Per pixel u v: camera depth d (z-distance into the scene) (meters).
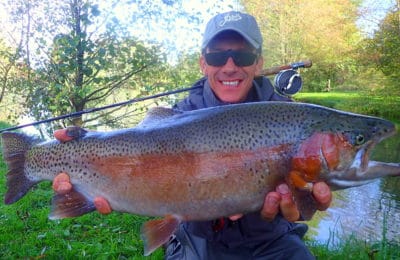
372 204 1.94
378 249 1.06
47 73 2.00
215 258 0.74
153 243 0.65
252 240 0.73
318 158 0.61
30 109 2.07
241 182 0.63
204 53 0.81
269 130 0.63
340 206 1.91
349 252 1.04
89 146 0.70
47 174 0.72
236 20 0.77
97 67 1.95
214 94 0.80
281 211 0.63
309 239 1.31
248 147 0.63
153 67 2.10
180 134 0.65
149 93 2.09
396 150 3.01
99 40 2.02
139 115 2.28
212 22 0.79
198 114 0.66
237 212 0.65
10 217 1.17
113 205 0.69
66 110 1.98
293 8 7.12
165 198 0.65
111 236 1.07
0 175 1.61
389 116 4.90
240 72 0.77
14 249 0.98
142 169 0.66
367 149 0.63
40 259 0.95
